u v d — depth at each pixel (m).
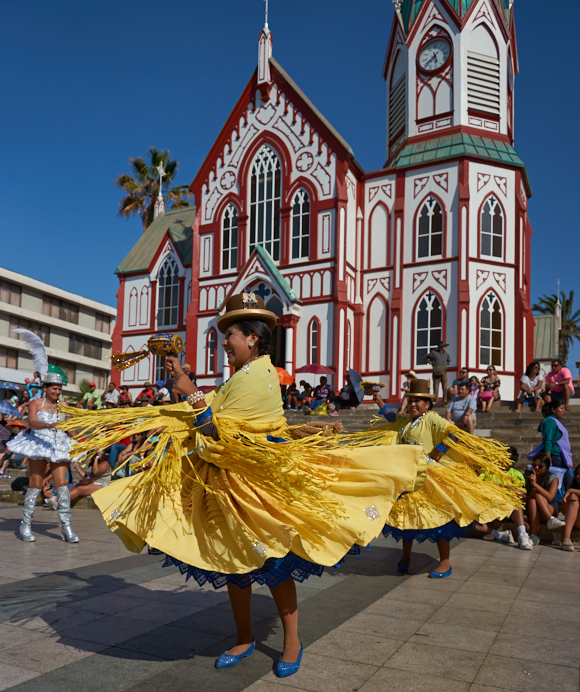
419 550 6.73
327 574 5.34
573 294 51.03
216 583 3.02
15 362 52.25
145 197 38.72
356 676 2.97
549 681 2.95
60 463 6.71
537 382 14.83
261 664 3.11
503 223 22.05
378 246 23.28
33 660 3.10
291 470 2.94
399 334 22.16
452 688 2.85
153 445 3.24
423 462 4.28
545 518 7.27
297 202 23.38
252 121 24.59
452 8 23.19
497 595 4.64
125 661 3.12
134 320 27.83
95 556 5.87
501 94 23.27
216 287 24.66
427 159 22.48
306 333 22.38
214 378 24.00
